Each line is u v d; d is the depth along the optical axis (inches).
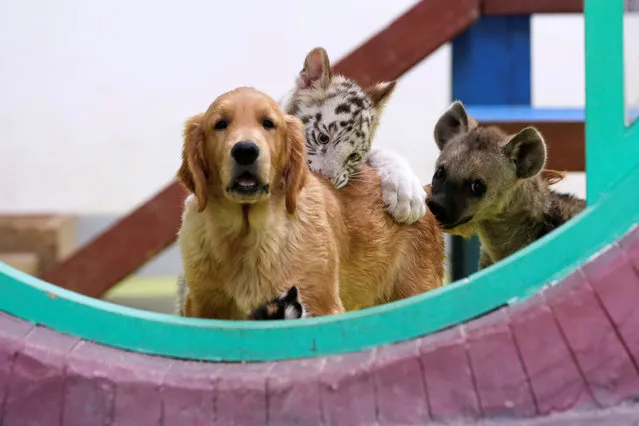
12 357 154.6
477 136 239.1
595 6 156.8
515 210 239.3
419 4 331.3
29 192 598.5
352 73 330.6
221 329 157.3
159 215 332.8
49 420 152.4
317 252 192.4
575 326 151.3
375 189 222.4
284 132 183.6
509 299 154.9
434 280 235.3
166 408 151.9
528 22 365.4
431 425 150.0
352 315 157.2
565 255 155.2
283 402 151.6
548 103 536.7
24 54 578.6
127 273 335.0
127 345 157.8
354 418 150.6
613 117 156.0
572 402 149.9
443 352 152.4
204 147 181.2
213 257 188.5
